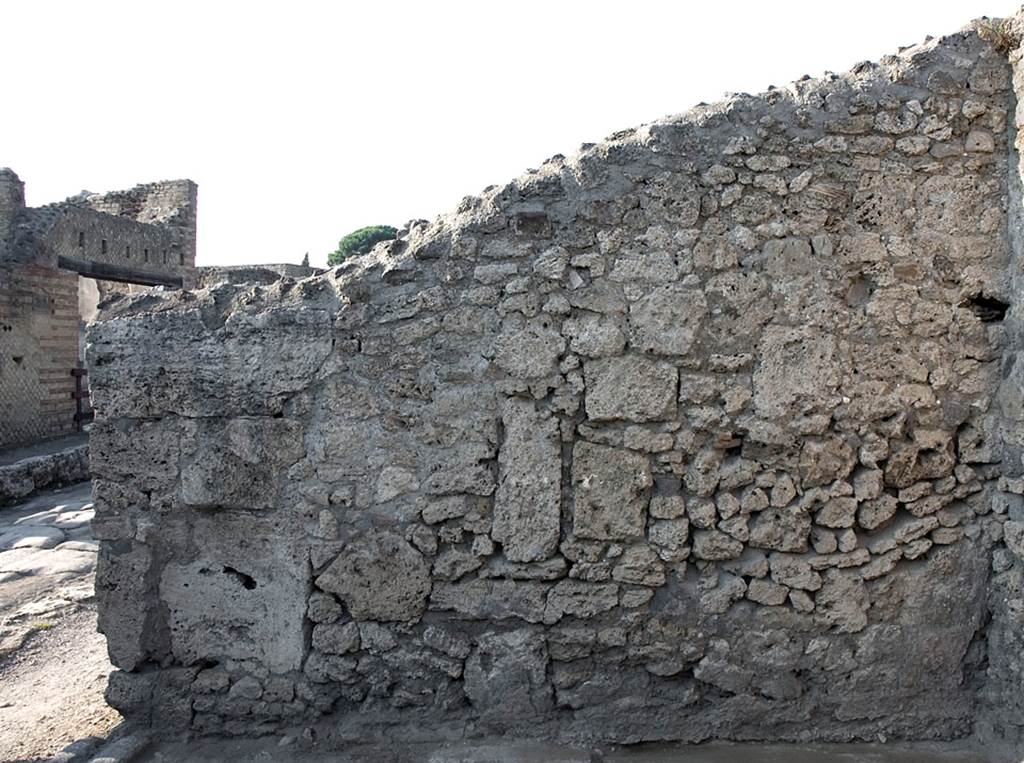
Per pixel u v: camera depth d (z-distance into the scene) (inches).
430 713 134.9
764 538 132.4
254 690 135.4
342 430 133.9
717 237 132.0
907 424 133.6
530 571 132.6
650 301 131.5
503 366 132.4
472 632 134.1
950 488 134.4
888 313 133.0
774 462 132.6
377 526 134.1
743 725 134.6
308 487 134.3
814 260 132.4
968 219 133.5
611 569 132.3
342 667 134.5
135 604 135.9
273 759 130.5
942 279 133.7
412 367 133.6
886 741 134.6
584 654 133.3
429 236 135.0
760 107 132.7
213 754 132.2
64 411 587.2
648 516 132.4
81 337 834.8
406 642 134.6
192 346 134.7
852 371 132.9
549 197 132.6
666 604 132.7
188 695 136.4
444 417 133.0
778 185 132.0
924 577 134.1
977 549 134.6
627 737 133.2
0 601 235.5
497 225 132.5
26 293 553.0
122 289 839.1
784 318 132.3
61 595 238.4
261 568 135.1
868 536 134.2
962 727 135.3
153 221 756.0
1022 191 129.3
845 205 132.9
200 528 135.9
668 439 131.7
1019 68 129.9
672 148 131.7
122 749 129.9
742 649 133.1
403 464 133.6
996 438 134.0
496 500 132.7
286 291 138.1
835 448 132.6
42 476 420.2
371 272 134.6
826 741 134.6
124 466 135.8
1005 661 131.5
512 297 132.2
